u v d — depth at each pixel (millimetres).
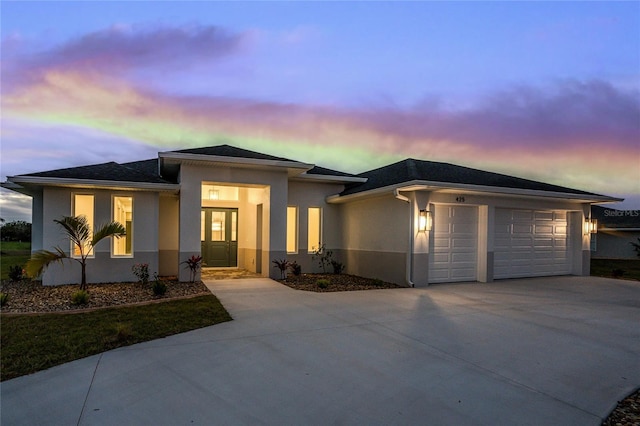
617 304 8680
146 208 11344
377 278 12398
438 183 10398
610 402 3799
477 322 6859
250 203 14062
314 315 7242
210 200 14266
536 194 11969
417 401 3762
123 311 7246
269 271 12055
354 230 13906
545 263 13547
